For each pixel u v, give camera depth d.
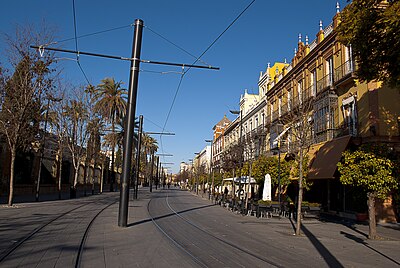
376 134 20.09
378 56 13.05
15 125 21.66
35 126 24.30
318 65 27.61
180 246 10.32
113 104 43.28
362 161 14.16
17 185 33.25
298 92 31.44
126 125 14.38
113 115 44.38
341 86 23.77
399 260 9.71
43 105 26.34
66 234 11.48
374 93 20.53
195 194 67.06
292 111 21.88
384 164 13.85
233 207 28.12
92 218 16.55
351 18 13.30
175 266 7.74
